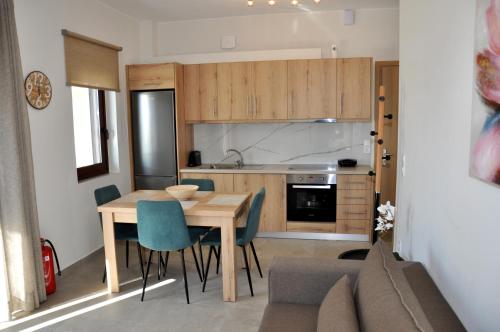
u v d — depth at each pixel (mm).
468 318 1634
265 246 4621
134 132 5102
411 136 2605
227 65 5004
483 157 1452
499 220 1359
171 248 3143
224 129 5496
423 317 1270
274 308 2209
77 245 4125
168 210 3029
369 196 4652
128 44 5133
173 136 4996
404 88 2818
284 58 5059
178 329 2814
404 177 2812
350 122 5148
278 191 4848
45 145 3646
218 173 4949
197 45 5430
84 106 4504
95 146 4719
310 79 4828
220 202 3404
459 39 1749
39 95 3533
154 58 5414
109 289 3424
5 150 2873
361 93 4750
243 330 2787
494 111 1368
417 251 2443
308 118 4891
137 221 3166
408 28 2699
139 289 3488
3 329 2842
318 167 5070
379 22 4945
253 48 5277
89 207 4332
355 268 2205
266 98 4949
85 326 2875
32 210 3090
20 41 3334
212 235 3502
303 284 2248
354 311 1585
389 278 1623
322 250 4457
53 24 3729
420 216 2373
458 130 1756
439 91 2021
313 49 4992
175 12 5012
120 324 2898
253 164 5473
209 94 5086
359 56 5035
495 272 1391
